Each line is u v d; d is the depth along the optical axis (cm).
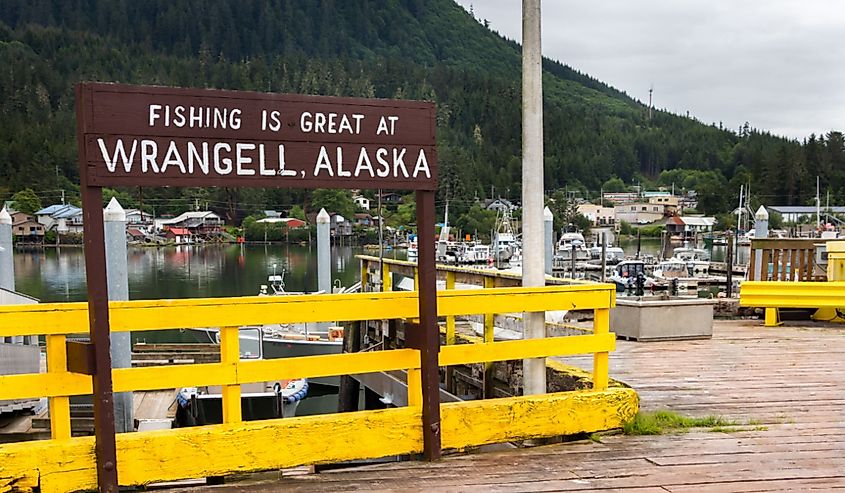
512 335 887
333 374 461
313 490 419
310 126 436
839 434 546
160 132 402
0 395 401
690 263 5078
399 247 7512
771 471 460
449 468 461
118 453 409
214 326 436
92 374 395
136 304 422
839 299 1104
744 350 915
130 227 7994
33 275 5434
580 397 532
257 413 1327
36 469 397
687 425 570
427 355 471
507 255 5453
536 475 448
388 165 454
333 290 2555
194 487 428
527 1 571
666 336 988
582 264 5225
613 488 426
